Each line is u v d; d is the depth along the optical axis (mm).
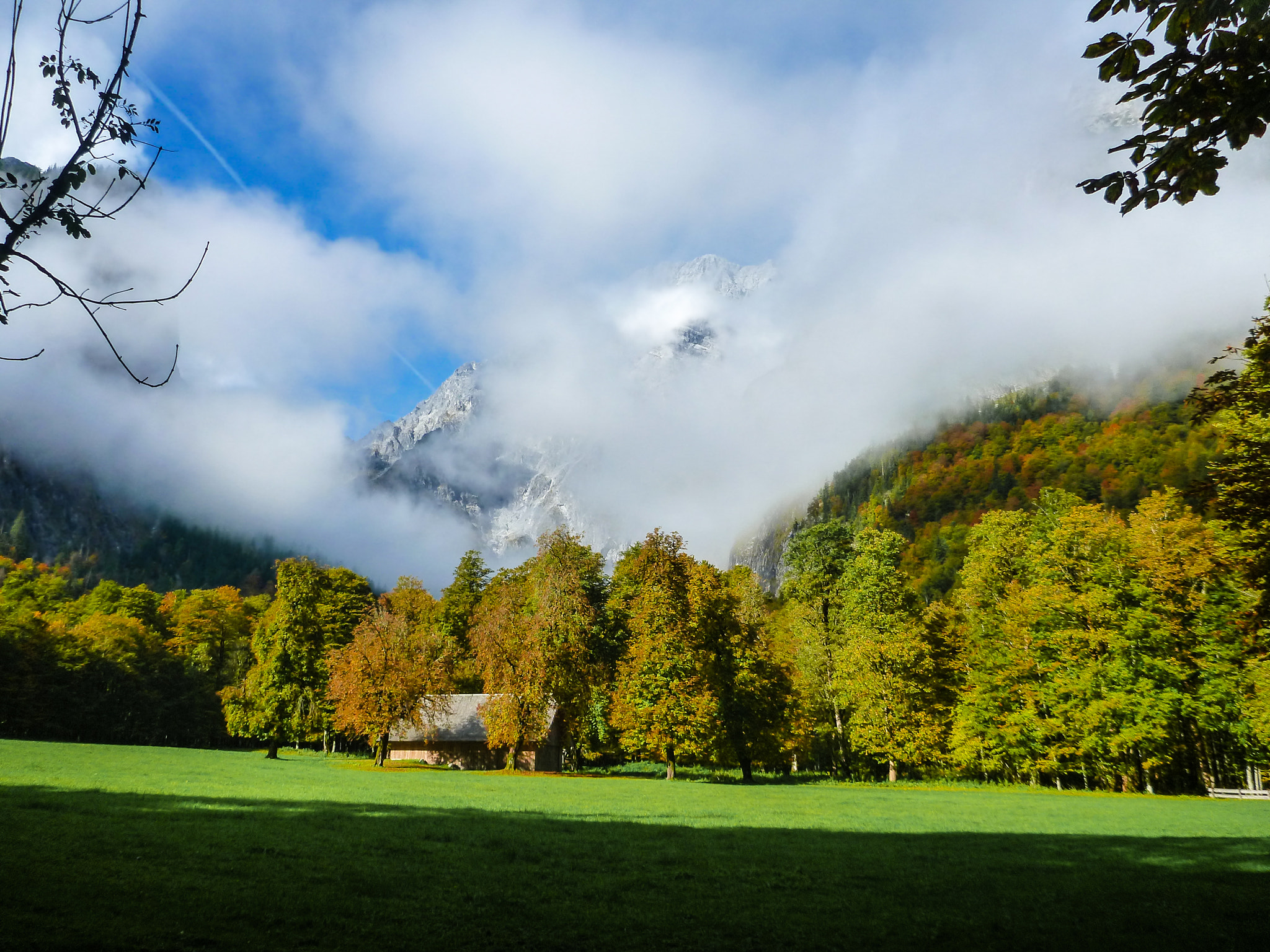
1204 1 6152
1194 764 48719
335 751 79188
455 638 81500
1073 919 11812
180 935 8812
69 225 6594
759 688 52906
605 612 68938
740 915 11594
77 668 78438
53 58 6461
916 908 12461
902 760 52656
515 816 23438
